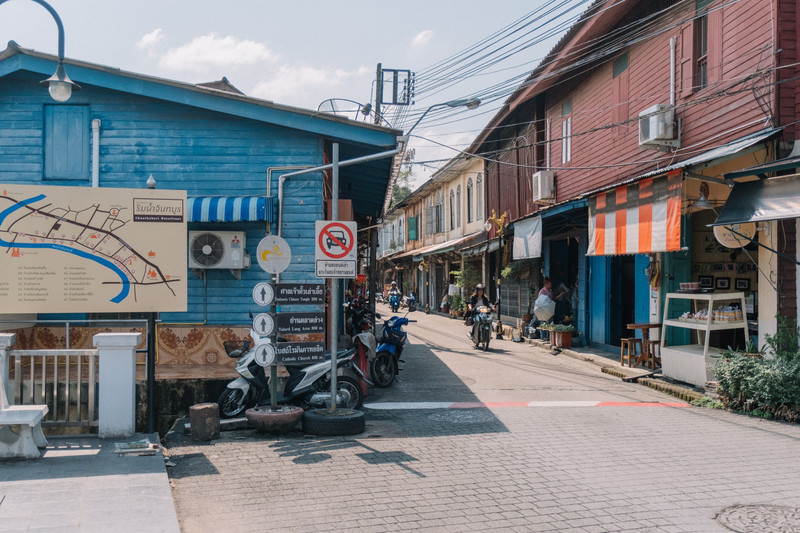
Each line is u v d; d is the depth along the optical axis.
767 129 9.27
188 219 9.89
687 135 11.71
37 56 10.08
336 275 8.05
